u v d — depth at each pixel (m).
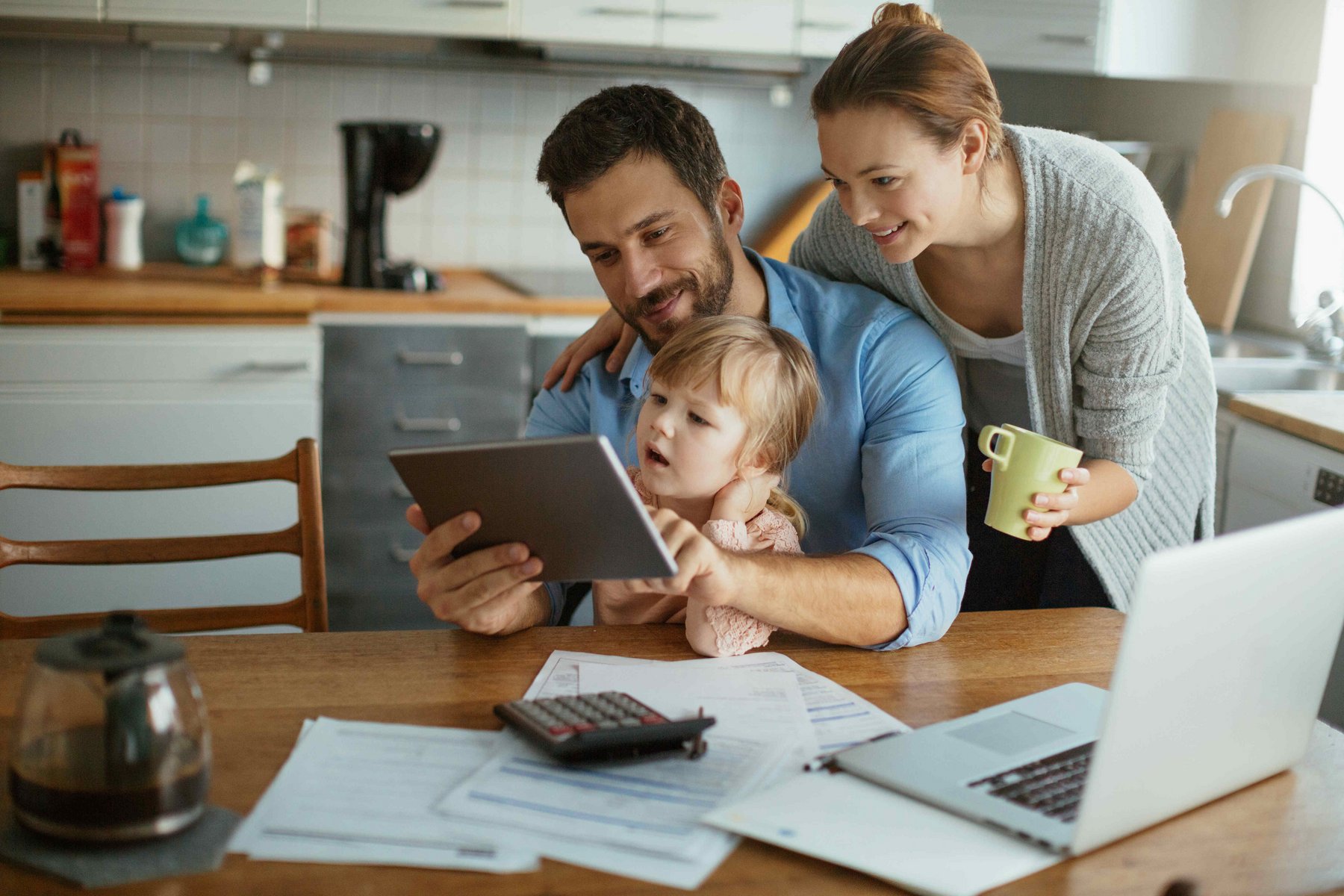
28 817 0.80
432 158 2.96
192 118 3.25
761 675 1.15
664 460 1.31
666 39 3.10
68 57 3.14
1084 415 1.63
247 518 2.82
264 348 2.77
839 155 1.37
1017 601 1.87
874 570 1.23
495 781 0.92
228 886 0.78
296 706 1.06
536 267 3.57
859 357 1.50
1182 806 0.91
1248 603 0.87
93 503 2.72
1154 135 3.62
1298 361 2.82
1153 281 1.52
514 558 1.11
